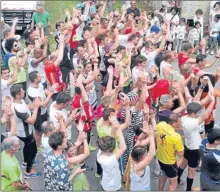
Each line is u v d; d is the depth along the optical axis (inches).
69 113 388.2
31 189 364.5
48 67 432.1
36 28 573.3
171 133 328.5
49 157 291.9
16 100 357.1
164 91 404.5
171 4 714.2
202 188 323.0
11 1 722.8
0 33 494.0
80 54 460.4
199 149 331.0
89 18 615.5
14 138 300.2
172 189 347.3
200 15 669.3
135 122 358.0
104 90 445.4
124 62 460.4
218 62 596.7
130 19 577.6
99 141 308.5
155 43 542.9
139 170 306.2
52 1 872.9
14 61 434.0
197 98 389.1
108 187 309.1
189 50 468.4
